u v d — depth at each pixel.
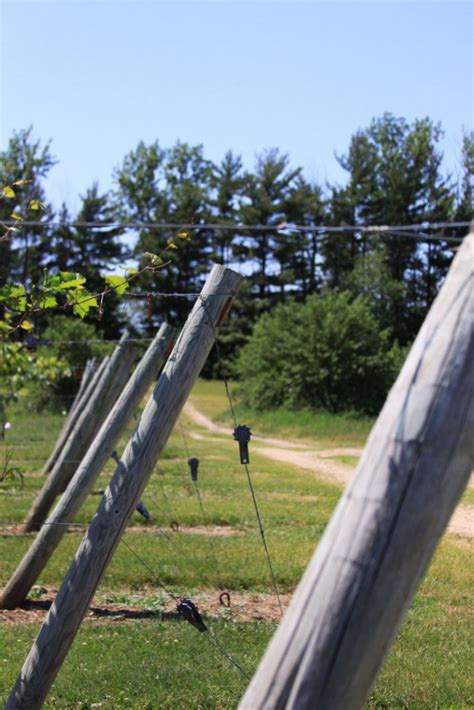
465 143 50.28
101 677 6.54
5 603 8.84
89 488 8.78
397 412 2.08
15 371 8.31
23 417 34.28
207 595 9.51
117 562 10.45
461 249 2.16
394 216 68.81
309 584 2.07
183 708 6.08
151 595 9.37
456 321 2.08
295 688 2.03
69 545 11.70
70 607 5.63
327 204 77.00
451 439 2.04
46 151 66.31
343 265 74.62
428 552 2.06
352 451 34.12
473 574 10.93
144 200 78.69
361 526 2.04
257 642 7.63
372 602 2.02
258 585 9.95
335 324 51.62
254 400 53.06
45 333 43.00
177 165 80.06
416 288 67.50
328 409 50.91
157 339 7.92
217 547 11.78
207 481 19.95
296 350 51.78
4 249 37.44
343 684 2.02
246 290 78.81
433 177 67.56
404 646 7.75
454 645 7.85
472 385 2.05
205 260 77.00
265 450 33.25
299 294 78.94
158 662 6.93
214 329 5.87
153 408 5.80
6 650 7.24
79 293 5.28
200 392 73.06
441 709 6.25
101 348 38.59
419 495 2.03
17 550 11.28
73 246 64.06
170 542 11.91
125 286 5.32
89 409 12.02
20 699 5.52
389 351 53.22
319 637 2.03
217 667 6.89
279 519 14.67
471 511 16.81
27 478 17.94
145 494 17.17
